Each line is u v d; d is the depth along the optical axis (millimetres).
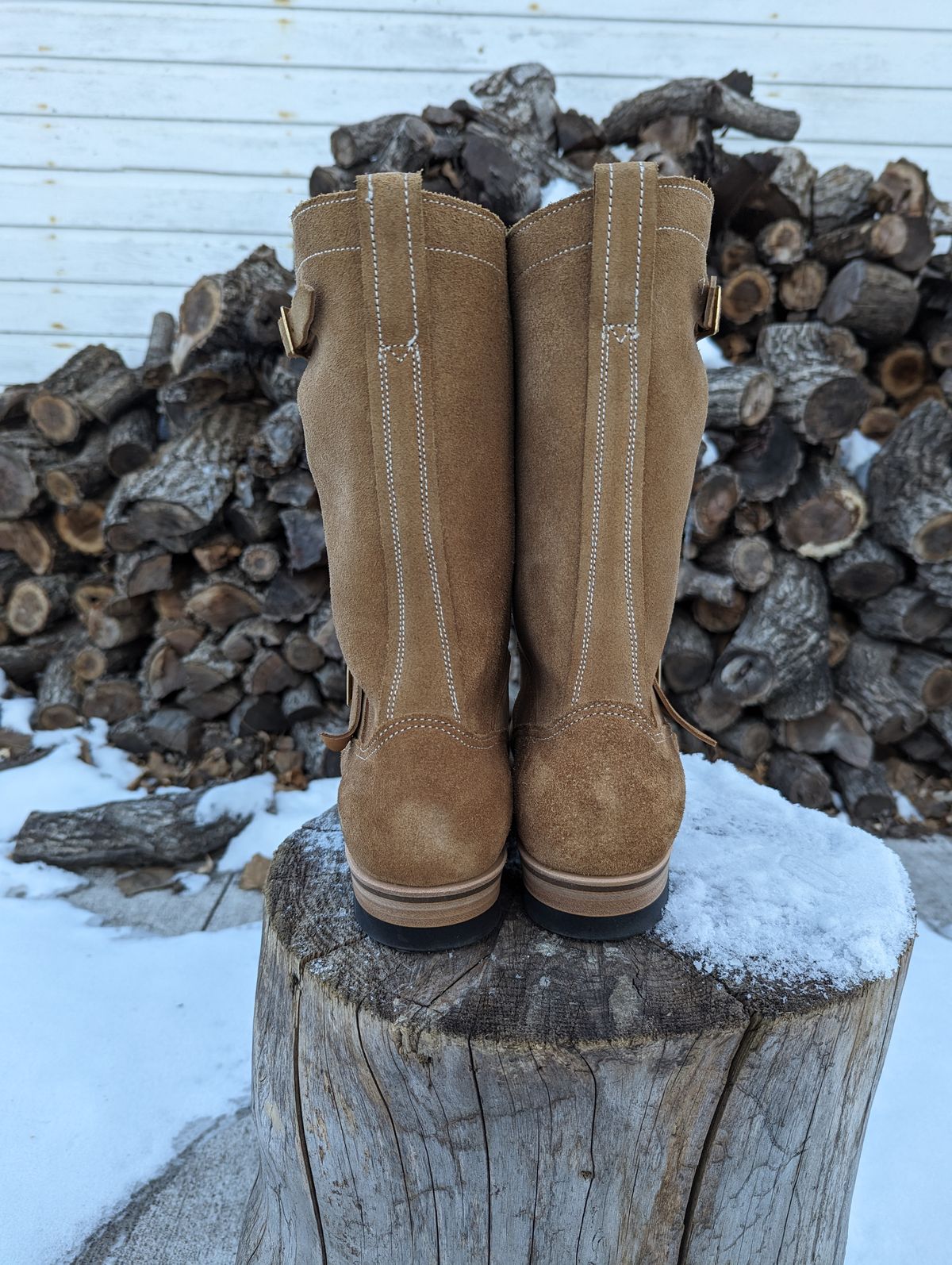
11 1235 1136
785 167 2438
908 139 3146
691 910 821
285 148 3215
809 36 3051
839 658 2471
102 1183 1223
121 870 2111
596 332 689
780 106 3117
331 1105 760
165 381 2869
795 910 830
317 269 693
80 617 3072
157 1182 1231
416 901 719
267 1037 855
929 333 2551
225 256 3326
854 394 2162
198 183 3244
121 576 2594
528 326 739
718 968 738
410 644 736
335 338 699
